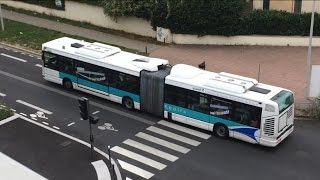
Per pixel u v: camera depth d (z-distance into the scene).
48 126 25.50
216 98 23.94
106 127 25.41
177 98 25.23
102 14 39.31
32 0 43.16
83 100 21.12
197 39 36.25
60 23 40.84
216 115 24.22
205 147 23.58
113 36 38.03
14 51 35.62
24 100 28.33
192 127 25.47
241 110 23.31
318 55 33.84
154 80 25.69
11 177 21.44
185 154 22.97
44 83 30.61
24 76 31.56
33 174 21.58
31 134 24.72
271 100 22.55
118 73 26.98
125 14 37.72
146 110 26.62
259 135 23.08
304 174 21.34
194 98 24.67
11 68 32.78
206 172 21.55
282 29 35.41
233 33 35.66
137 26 38.00
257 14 35.47
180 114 25.41
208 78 24.88
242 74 31.19
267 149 23.33
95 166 22.05
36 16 42.56
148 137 24.48
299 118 26.05
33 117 26.39
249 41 35.81
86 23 40.62
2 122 25.81
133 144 23.83
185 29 35.97
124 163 22.30
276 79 30.44
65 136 24.55
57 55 29.41
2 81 30.80
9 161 22.53
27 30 39.28
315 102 26.52
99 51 28.06
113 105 27.84
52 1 42.00
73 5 40.81
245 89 23.39
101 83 27.94
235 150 23.30
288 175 21.30
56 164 22.27
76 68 28.77
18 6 44.25
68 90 29.66
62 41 30.34
